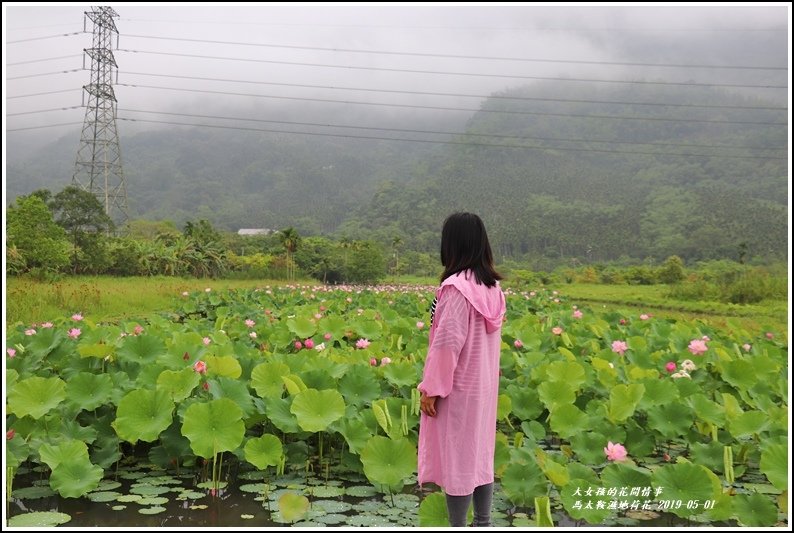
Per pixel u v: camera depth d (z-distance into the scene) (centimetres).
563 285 4359
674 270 4588
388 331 887
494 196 13850
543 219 11056
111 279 2800
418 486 400
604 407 491
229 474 412
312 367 525
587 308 1526
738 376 579
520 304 1545
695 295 2983
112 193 5084
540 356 639
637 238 9750
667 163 18312
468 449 306
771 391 570
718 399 577
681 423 464
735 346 720
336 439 463
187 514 349
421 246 9375
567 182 15500
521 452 388
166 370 461
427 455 315
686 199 11862
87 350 513
